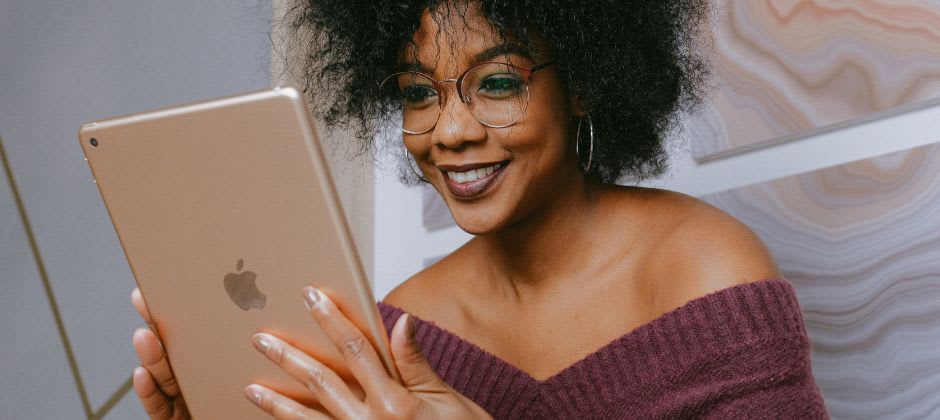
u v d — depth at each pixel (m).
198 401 1.17
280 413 1.11
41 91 2.53
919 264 1.55
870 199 1.63
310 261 1.03
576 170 1.36
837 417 1.62
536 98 1.23
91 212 2.44
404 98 1.28
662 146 1.55
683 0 1.49
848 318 1.63
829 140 1.70
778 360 1.15
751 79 1.79
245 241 1.04
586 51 1.27
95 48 2.55
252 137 0.98
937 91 1.56
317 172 0.98
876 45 1.63
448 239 2.29
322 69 1.49
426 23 1.24
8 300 2.41
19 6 2.57
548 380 1.30
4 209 2.48
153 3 2.54
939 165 1.55
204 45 2.46
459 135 1.20
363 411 1.05
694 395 1.16
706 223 1.28
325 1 1.44
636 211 1.36
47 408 2.38
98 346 2.41
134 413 2.37
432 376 1.08
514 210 1.25
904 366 1.55
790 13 1.75
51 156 2.49
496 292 1.43
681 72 1.47
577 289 1.35
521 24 1.22
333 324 1.04
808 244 1.69
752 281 1.20
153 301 1.11
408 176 1.83
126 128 1.02
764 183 1.76
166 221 1.05
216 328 1.11
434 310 1.47
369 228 2.44
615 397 1.23
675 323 1.20
